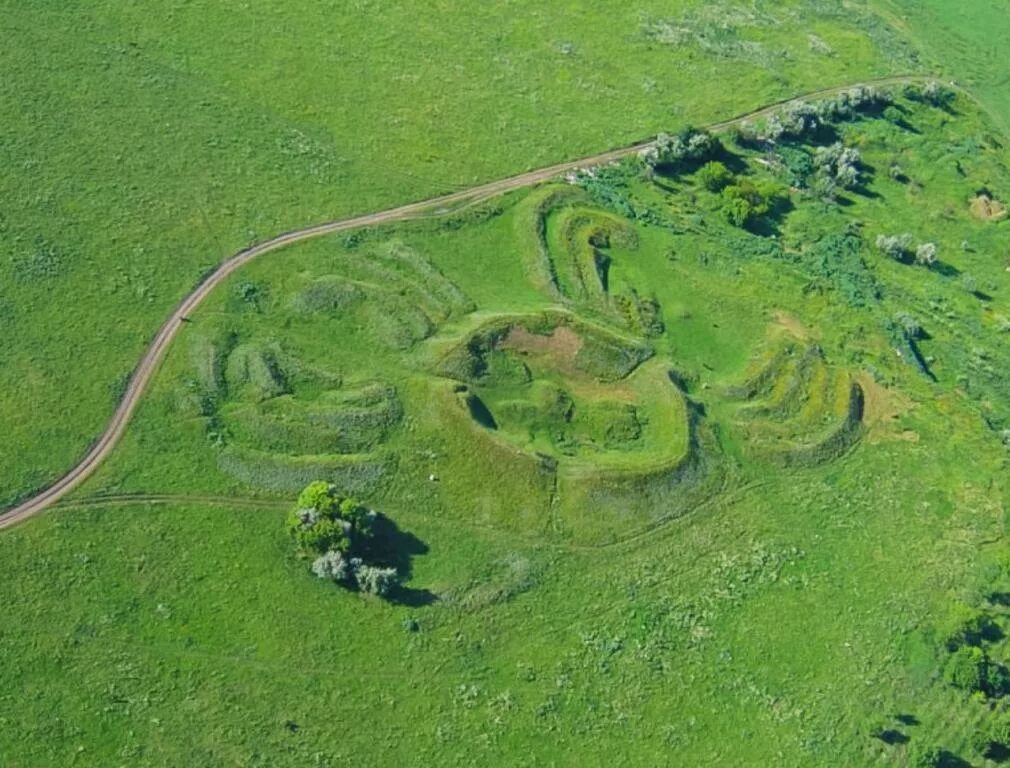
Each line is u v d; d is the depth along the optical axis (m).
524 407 84.31
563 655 72.19
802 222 110.56
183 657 67.00
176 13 111.81
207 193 94.06
